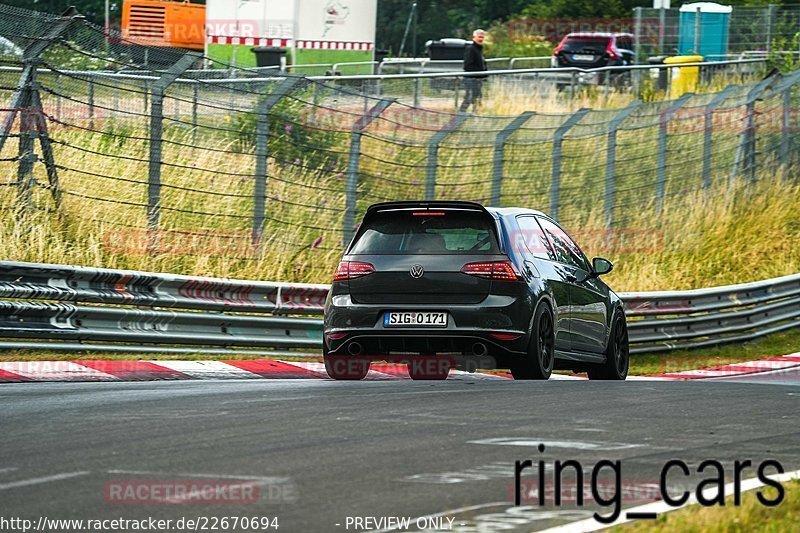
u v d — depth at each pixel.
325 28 126.56
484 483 23.25
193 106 67.00
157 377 44.47
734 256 88.88
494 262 41.50
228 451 26.05
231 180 70.69
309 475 23.70
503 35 190.25
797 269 89.56
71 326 47.50
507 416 31.88
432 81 107.69
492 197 75.69
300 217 72.00
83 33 58.88
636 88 127.94
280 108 75.44
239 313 55.75
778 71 98.56
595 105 120.50
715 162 98.31
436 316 41.28
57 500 21.36
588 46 157.50
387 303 41.69
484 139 90.12
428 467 24.64
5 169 61.38
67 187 63.72
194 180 69.12
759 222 93.88
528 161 77.94
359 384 40.47
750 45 147.00
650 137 96.62
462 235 42.09
